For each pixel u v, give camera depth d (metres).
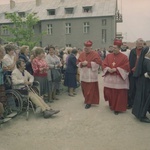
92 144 5.01
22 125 6.13
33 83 7.39
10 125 6.13
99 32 37.97
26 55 8.19
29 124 6.20
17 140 5.25
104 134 5.53
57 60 8.62
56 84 8.88
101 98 9.09
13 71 6.76
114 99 7.00
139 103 6.29
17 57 7.54
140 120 6.33
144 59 6.17
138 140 5.16
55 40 39.91
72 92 9.54
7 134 5.57
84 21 38.47
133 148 4.79
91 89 7.61
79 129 5.85
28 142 5.14
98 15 37.62
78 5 40.44
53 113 6.68
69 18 38.88
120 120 6.46
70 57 9.43
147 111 6.87
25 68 7.80
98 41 38.09
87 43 7.58
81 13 38.97
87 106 7.68
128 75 7.23
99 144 5.00
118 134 5.52
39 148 4.86
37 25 41.19
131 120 6.45
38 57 7.67
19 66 6.96
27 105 6.79
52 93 8.75
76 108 7.66
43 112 6.68
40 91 7.68
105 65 7.20
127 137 5.34
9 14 33.38
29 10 42.75
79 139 5.27
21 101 6.57
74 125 6.11
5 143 5.10
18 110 6.64
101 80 13.93
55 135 5.50
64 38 39.53
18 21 33.28
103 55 20.73
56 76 8.50
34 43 32.66
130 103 7.56
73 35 39.19
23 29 32.94
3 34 42.06
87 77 7.57
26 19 33.31
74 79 9.48
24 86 6.76
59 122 6.34
